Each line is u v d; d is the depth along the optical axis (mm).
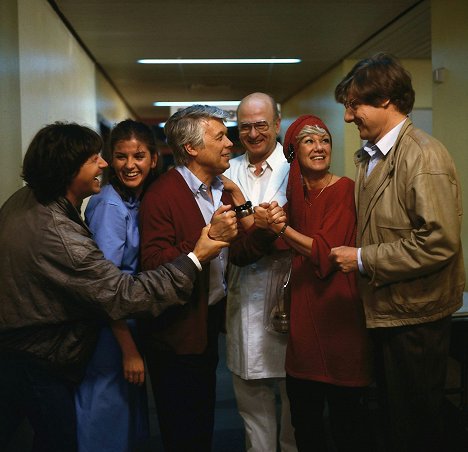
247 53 6301
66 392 1841
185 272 1752
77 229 1696
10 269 1676
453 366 3834
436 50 4301
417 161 1702
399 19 4969
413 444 1864
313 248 1940
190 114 2006
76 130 1733
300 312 2053
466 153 3906
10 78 3230
